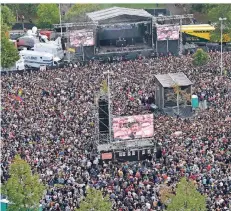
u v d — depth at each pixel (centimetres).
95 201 7325
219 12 16300
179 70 13700
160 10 18888
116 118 10194
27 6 19275
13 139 10019
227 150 9456
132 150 9900
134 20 16250
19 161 7775
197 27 16825
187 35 16750
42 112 11269
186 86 12081
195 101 12019
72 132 10425
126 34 16500
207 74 13462
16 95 12288
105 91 10950
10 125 10581
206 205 7800
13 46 15112
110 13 16475
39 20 18325
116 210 7856
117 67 13988
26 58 15588
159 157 9862
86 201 7362
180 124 10725
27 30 18112
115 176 8888
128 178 8750
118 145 10075
